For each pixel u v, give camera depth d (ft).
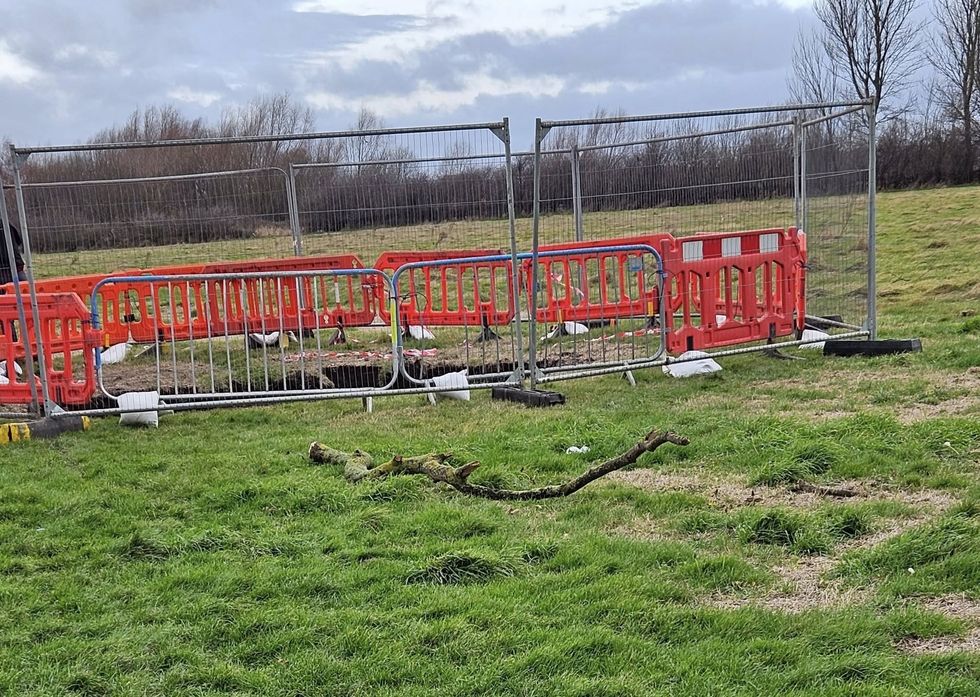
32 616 14.76
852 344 32.65
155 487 21.02
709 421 24.32
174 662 13.20
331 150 43.14
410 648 13.20
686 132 40.34
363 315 41.04
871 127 31.40
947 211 87.40
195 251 45.42
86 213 44.45
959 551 15.24
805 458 20.42
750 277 32.60
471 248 46.80
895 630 13.21
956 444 21.06
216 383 32.42
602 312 32.60
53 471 22.63
